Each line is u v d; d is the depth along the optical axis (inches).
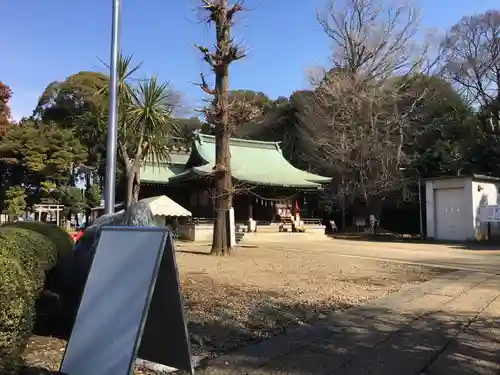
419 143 1422.2
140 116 693.9
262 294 311.3
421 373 168.7
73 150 1391.5
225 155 569.9
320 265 489.4
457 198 978.7
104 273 148.9
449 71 1652.3
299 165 1638.8
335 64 1485.0
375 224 1311.5
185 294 304.7
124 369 129.7
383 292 334.0
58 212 1316.4
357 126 1363.2
